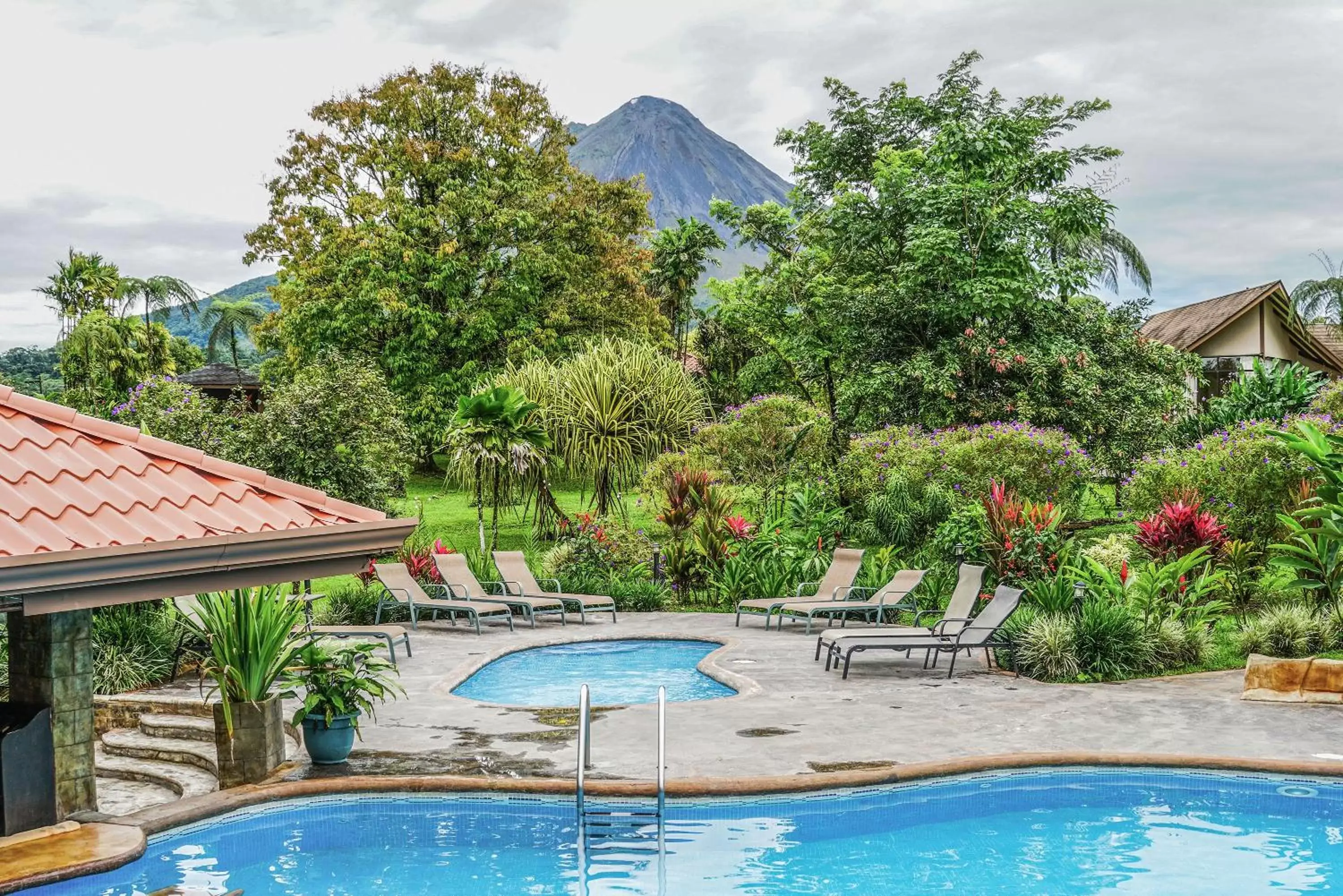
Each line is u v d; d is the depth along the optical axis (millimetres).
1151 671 11539
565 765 8086
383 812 7531
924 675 11719
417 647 13906
